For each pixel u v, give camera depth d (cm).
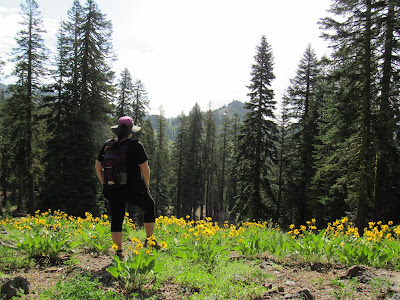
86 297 263
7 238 575
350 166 1418
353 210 1747
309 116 2433
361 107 1405
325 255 484
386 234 610
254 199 2269
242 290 297
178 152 4191
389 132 1312
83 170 2139
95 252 477
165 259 408
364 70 1392
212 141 4869
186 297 289
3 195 4694
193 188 4256
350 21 1391
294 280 366
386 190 1659
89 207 2156
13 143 2283
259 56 2312
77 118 2148
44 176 2273
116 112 2859
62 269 370
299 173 2536
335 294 289
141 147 391
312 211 2344
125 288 306
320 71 2419
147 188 407
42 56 2236
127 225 715
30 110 2244
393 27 1277
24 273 351
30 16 2198
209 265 400
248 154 2361
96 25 2277
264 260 485
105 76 2331
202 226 484
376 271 373
